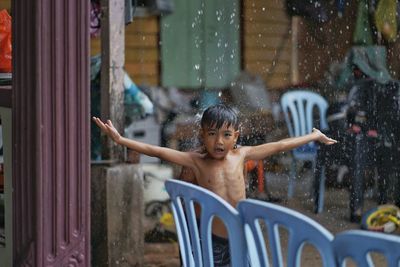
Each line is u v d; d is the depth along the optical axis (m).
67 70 3.86
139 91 6.96
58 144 3.85
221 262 4.37
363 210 8.45
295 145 4.61
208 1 10.85
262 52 11.08
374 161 8.66
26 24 3.81
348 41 10.69
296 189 9.45
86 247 3.97
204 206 3.21
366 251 2.26
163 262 6.48
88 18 3.89
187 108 10.07
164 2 10.49
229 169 4.52
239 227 2.94
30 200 3.86
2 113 4.35
